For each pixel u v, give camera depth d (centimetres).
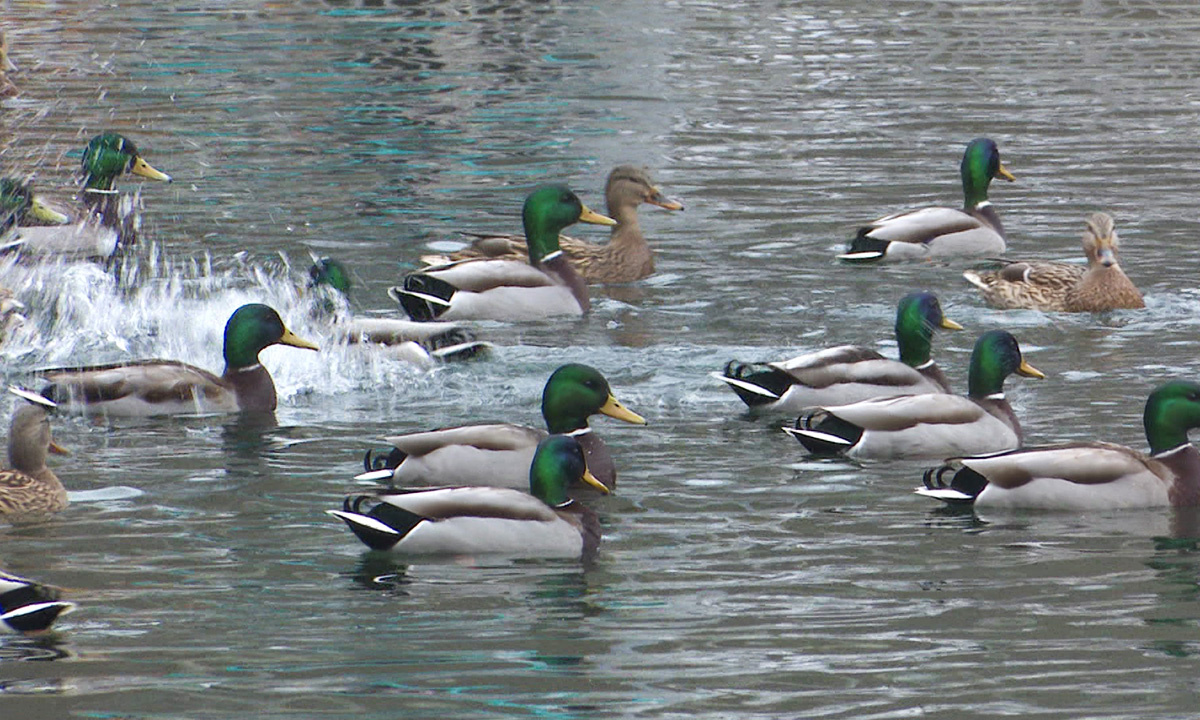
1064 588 1207
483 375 1736
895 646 1113
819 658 1093
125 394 1606
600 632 1128
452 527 1260
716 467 1465
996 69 3469
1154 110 3062
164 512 1350
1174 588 1205
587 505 1373
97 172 2259
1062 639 1123
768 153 2764
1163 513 1362
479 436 1395
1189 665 1083
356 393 1686
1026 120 2995
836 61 3556
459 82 3319
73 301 1967
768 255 2222
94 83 3250
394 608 1167
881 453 1489
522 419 1603
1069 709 1027
